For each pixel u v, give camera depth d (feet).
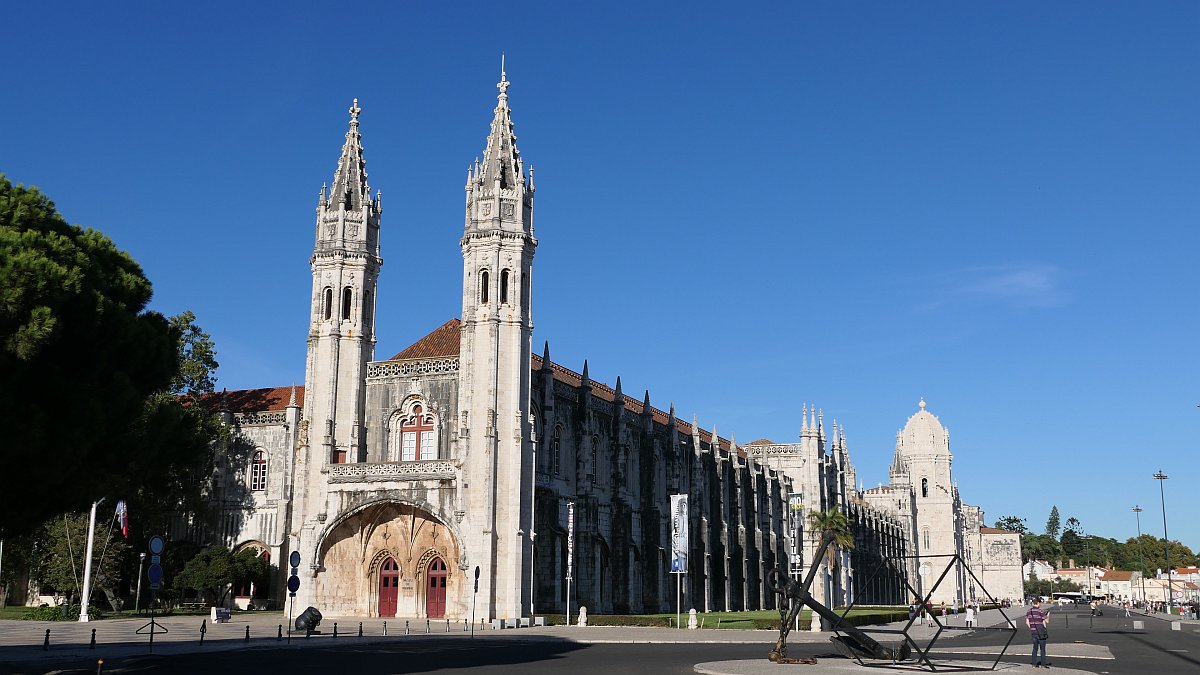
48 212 127.24
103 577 256.11
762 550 384.88
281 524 288.10
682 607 321.73
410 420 262.26
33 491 115.96
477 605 234.79
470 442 245.45
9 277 105.81
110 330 122.11
